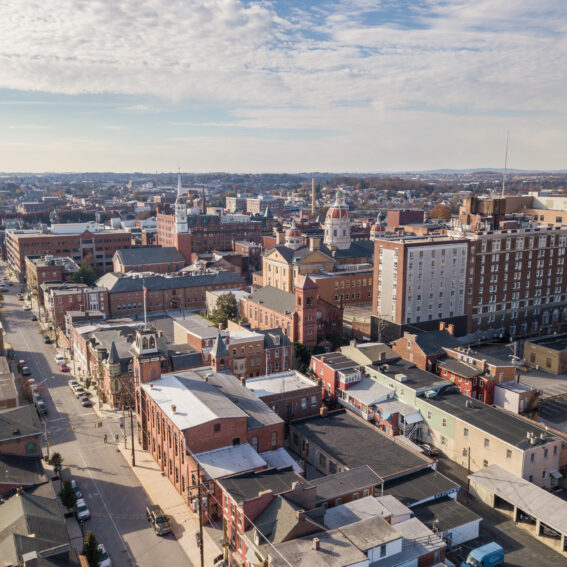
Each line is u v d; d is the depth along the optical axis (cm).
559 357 11994
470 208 17025
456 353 10650
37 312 18625
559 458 7844
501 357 12875
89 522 7081
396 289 13112
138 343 9069
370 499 6494
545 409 10238
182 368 10575
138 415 9275
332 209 19325
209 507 7006
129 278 17825
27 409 8169
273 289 15000
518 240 14425
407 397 9319
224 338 10819
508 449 7588
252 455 7412
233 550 6341
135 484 8006
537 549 6331
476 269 13925
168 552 6500
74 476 8200
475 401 9019
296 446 8656
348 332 14988
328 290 15962
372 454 7781
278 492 6341
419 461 7556
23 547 5166
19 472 6994
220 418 7481
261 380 10050
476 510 7200
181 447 7419
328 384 10169
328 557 5203
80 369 12825
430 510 6638
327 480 6875
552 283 15350
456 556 6178
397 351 11525
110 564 6241
